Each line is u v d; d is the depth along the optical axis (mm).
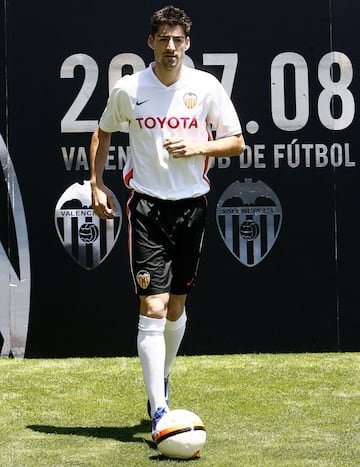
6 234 20391
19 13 20234
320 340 20859
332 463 12031
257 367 18969
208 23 20469
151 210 13688
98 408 15570
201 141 14031
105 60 20391
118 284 20562
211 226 20625
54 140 20375
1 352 20547
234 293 20688
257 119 20609
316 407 15414
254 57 20562
